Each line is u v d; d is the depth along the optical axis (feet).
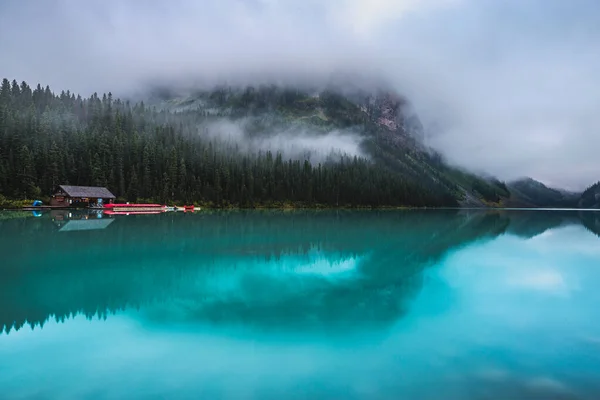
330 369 37.22
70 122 430.20
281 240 130.41
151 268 81.92
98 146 358.64
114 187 326.24
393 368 37.22
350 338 44.93
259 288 67.36
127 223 179.01
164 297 60.95
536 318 52.60
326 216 287.69
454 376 35.78
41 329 47.14
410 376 35.63
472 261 96.22
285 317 52.24
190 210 325.01
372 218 271.90
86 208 279.90
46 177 301.22
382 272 81.82
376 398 31.89
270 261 92.02
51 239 119.75
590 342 43.86
